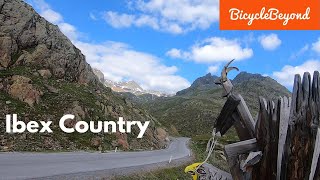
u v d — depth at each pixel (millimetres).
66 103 43625
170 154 49312
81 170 17797
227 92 6348
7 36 46375
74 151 33938
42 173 14766
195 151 67125
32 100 39500
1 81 39500
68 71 54719
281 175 5207
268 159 5395
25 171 14883
